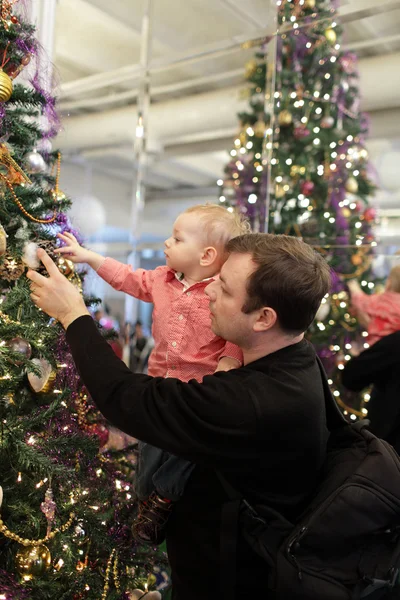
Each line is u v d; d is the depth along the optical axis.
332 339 3.21
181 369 1.45
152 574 1.92
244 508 1.03
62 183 5.90
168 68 4.01
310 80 3.54
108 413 1.02
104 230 6.37
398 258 3.20
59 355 1.48
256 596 1.04
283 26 3.33
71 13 4.10
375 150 3.76
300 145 3.53
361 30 3.39
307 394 1.01
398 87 3.51
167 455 1.35
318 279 1.03
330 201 3.54
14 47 1.42
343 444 1.16
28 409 1.50
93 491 1.57
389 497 0.97
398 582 1.03
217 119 4.35
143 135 4.57
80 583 1.43
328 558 0.96
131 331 4.62
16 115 1.49
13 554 1.35
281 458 1.00
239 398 0.97
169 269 1.57
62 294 1.12
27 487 1.39
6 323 1.27
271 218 3.47
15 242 1.37
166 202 5.43
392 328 2.91
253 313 1.03
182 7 3.81
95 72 4.89
